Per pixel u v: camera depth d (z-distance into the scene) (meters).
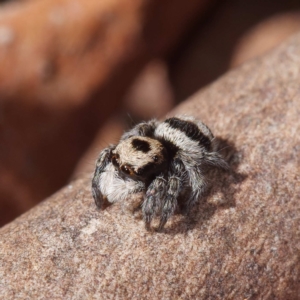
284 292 0.08
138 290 0.08
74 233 0.08
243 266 0.08
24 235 0.08
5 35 0.10
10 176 0.10
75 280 0.08
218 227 0.08
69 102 0.10
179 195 0.08
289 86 0.09
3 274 0.08
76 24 0.10
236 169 0.08
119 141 0.08
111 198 0.08
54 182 0.10
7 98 0.10
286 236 0.08
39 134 0.10
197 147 0.08
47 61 0.10
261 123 0.08
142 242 0.08
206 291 0.08
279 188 0.08
